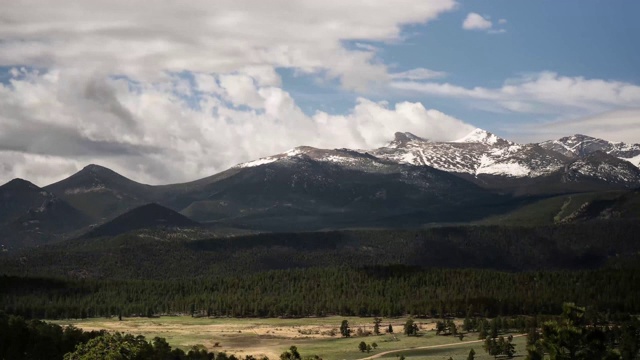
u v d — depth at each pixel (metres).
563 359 194.00
